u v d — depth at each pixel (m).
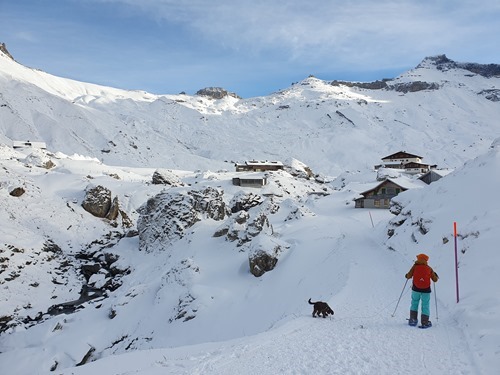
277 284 30.39
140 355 14.35
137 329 31.31
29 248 46.59
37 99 197.00
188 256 42.66
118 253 50.06
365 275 22.34
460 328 10.50
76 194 64.00
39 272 44.12
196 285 32.38
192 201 52.41
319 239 39.50
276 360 8.91
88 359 29.05
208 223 50.75
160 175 80.50
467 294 13.86
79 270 47.97
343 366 8.23
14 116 170.25
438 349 9.00
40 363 28.03
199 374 8.59
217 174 103.62
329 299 16.84
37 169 74.75
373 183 96.69
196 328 28.03
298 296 26.00
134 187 73.50
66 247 51.78
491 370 7.48
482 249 17.03
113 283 43.84
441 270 18.95
